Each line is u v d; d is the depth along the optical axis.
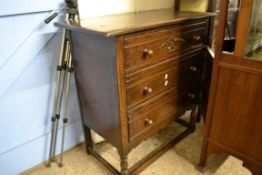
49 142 1.53
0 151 1.32
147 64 1.12
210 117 1.28
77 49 1.20
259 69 0.99
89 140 1.56
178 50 1.29
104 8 1.45
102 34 0.89
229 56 1.07
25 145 1.41
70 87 1.50
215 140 1.31
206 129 1.32
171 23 1.14
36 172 1.45
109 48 0.97
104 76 1.08
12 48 1.19
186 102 1.58
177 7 1.78
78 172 1.45
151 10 1.72
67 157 1.58
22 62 1.24
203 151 1.39
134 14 1.49
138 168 1.41
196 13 1.44
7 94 1.26
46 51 1.33
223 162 1.50
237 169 1.44
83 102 1.38
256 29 1.04
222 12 1.03
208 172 1.42
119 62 0.98
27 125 1.39
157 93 1.27
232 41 1.25
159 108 1.33
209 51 1.48
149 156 1.52
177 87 1.42
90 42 1.07
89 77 1.20
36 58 1.30
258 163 1.16
